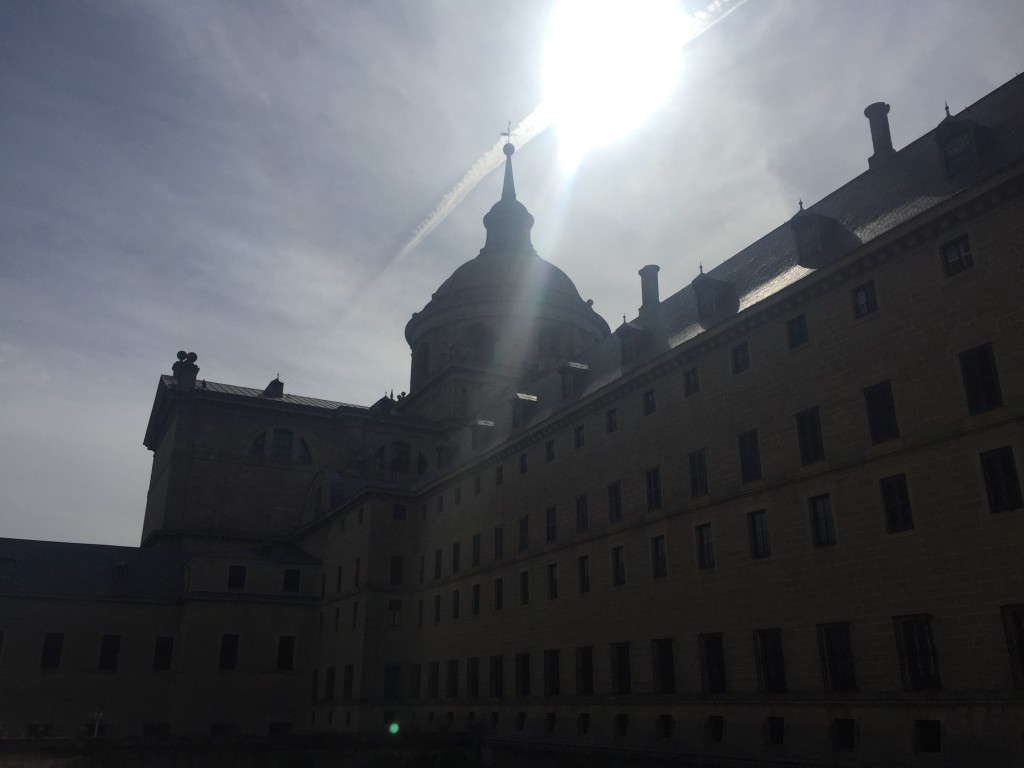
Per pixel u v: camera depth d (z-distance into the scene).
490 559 56.06
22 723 63.31
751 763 32.66
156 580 72.00
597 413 47.34
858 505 31.03
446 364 88.12
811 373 34.06
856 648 30.00
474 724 53.31
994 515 26.56
